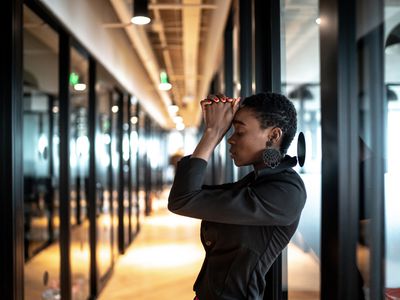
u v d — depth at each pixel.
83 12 4.03
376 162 0.99
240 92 3.03
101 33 4.96
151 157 13.02
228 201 1.09
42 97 5.34
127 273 5.67
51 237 5.05
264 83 2.31
